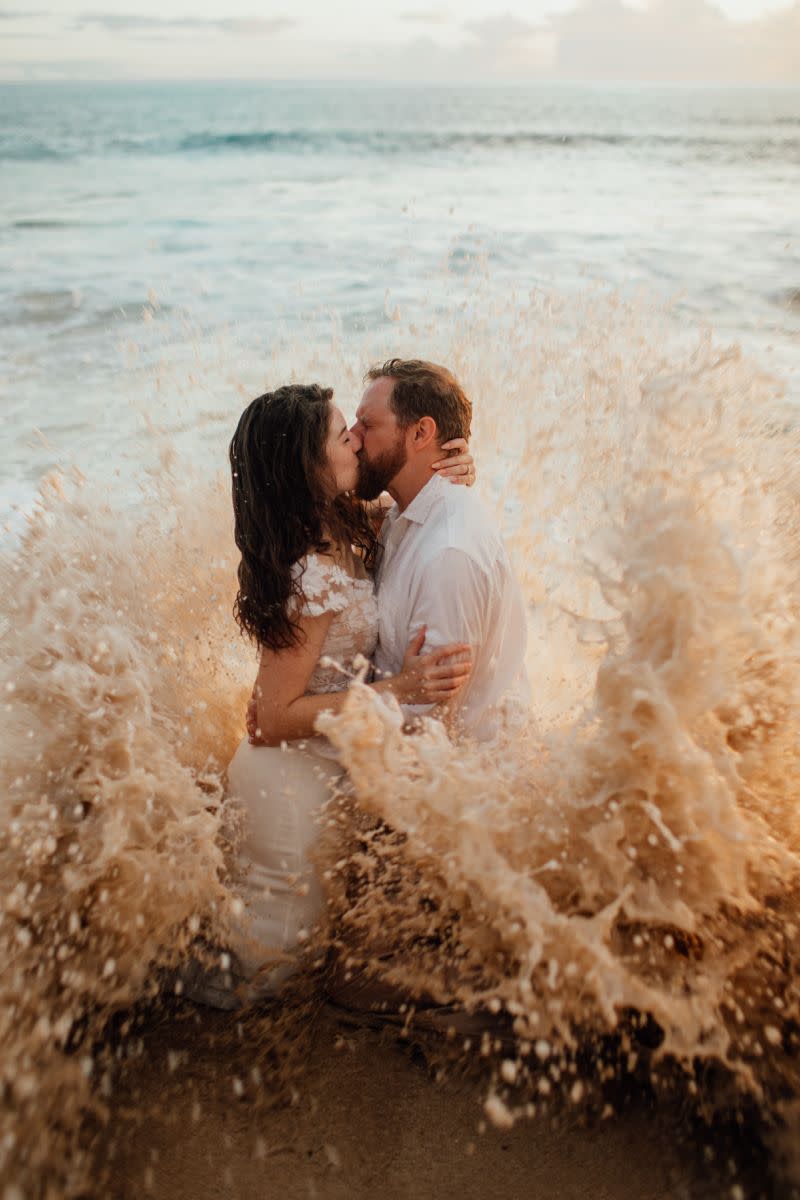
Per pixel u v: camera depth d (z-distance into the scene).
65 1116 1.81
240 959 2.21
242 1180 1.77
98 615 2.48
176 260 12.11
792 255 11.62
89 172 26.33
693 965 1.92
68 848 2.17
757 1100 1.80
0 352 7.61
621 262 10.99
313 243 13.11
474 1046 2.05
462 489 2.54
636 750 1.92
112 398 6.07
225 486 3.32
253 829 2.37
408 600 2.46
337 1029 2.11
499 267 10.44
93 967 2.06
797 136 38.41
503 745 2.30
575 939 1.85
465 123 50.44
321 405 2.34
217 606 2.96
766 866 1.99
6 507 4.48
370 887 2.20
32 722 2.25
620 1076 1.95
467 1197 1.74
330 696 2.34
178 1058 2.03
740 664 2.00
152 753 2.24
